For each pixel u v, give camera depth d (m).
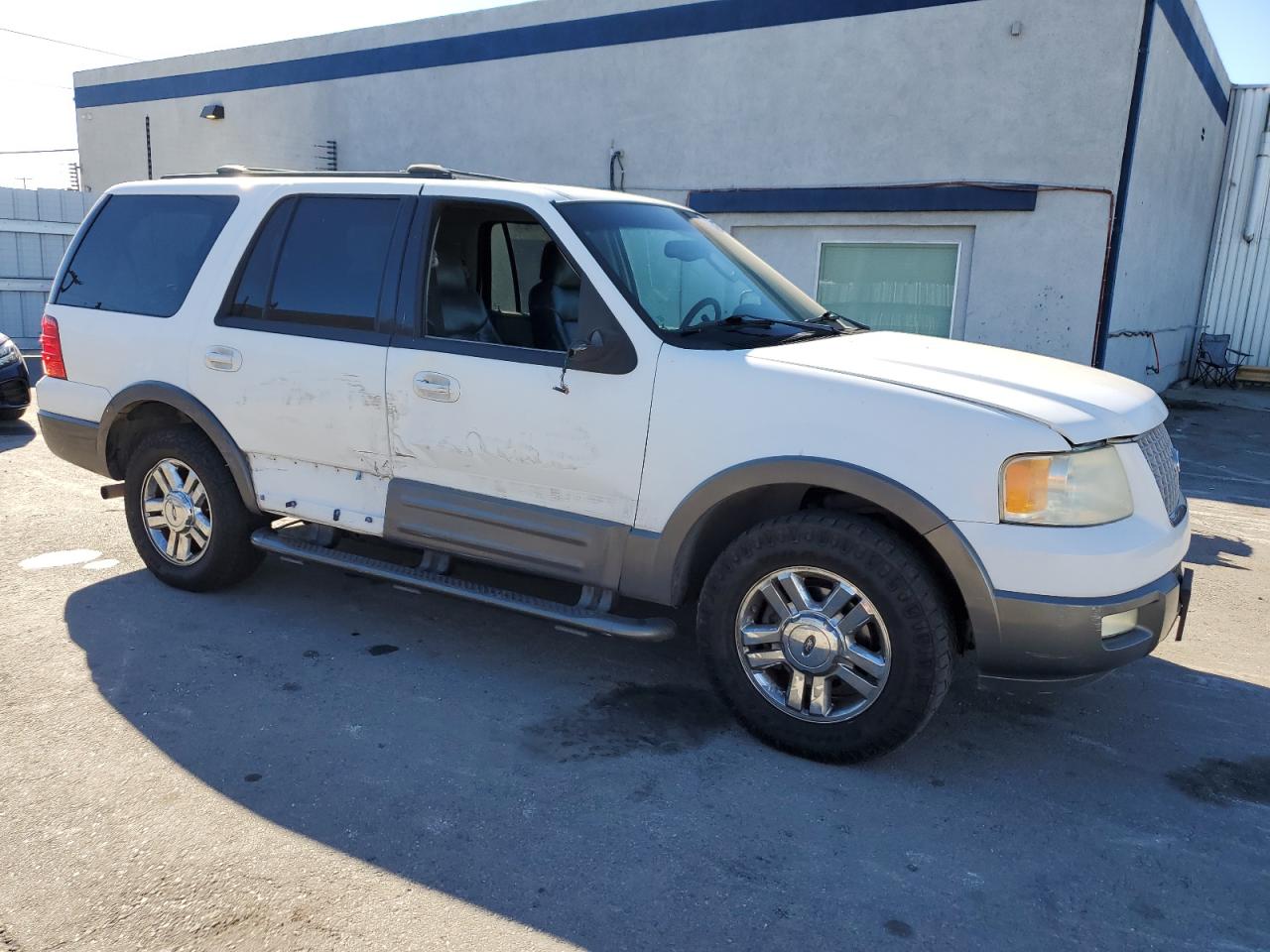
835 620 3.32
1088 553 3.03
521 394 3.74
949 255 11.69
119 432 5.02
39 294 15.61
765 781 3.31
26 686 3.85
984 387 3.28
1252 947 2.57
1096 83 10.53
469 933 2.50
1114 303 11.20
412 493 4.07
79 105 21.00
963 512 3.10
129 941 2.43
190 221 4.73
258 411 4.39
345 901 2.61
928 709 3.22
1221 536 6.95
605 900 2.65
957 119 11.28
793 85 12.16
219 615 4.65
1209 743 3.74
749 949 2.48
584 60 13.59
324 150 16.73
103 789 3.12
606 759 3.43
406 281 4.05
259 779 3.21
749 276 4.35
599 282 3.65
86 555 5.48
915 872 2.84
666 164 13.23
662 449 3.52
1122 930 2.62
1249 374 16.91
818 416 3.28
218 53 17.98
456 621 4.70
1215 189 17.72
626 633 3.60
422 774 3.28
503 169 14.66
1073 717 3.92
